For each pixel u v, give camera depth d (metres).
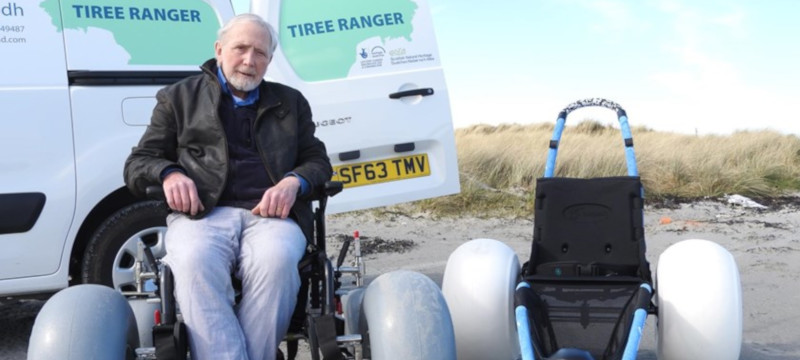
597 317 3.61
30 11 4.65
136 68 4.86
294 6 5.49
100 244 4.77
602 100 4.53
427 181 5.56
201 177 3.27
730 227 9.24
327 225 9.55
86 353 2.67
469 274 3.89
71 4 4.77
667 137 13.52
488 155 11.96
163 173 3.20
